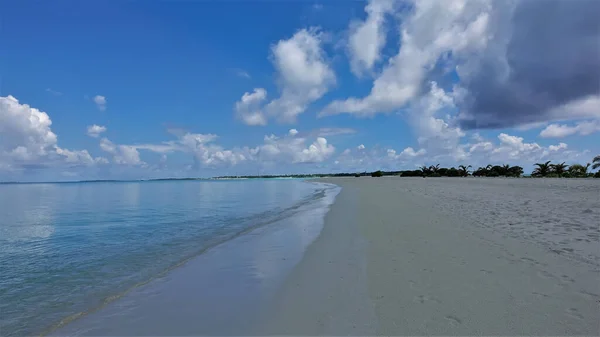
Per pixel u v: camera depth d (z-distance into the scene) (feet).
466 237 27.96
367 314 14.32
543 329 12.31
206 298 17.75
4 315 16.10
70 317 15.80
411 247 25.52
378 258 23.02
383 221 39.22
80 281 21.34
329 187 178.70
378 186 144.97
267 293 18.01
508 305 14.46
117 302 17.60
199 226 45.01
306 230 37.81
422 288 16.92
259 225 44.09
